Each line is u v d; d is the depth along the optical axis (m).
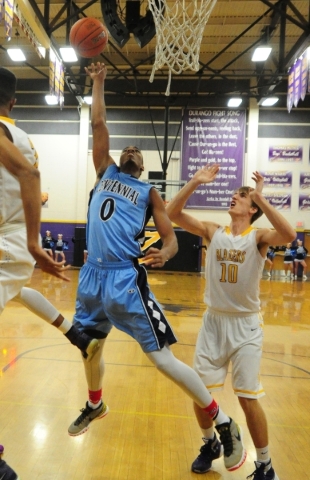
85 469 2.61
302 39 11.57
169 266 16.41
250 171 16.84
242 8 12.34
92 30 3.24
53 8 12.55
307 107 16.80
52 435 3.04
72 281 12.28
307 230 16.75
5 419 3.25
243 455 2.45
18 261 1.93
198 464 2.66
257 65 15.68
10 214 1.93
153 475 2.59
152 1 6.49
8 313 7.21
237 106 16.50
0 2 6.95
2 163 1.75
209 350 2.64
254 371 2.52
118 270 2.40
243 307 2.60
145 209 2.52
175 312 8.04
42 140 17.48
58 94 12.36
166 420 3.38
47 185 17.48
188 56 6.50
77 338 2.35
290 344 6.03
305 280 16.19
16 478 1.93
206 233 2.84
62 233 17.45
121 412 3.51
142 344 2.36
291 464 2.78
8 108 2.03
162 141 17.14
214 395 4.02
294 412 3.67
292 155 16.88
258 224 16.81
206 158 17.02
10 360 4.75
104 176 2.65
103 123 2.80
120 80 16.50
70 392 3.86
